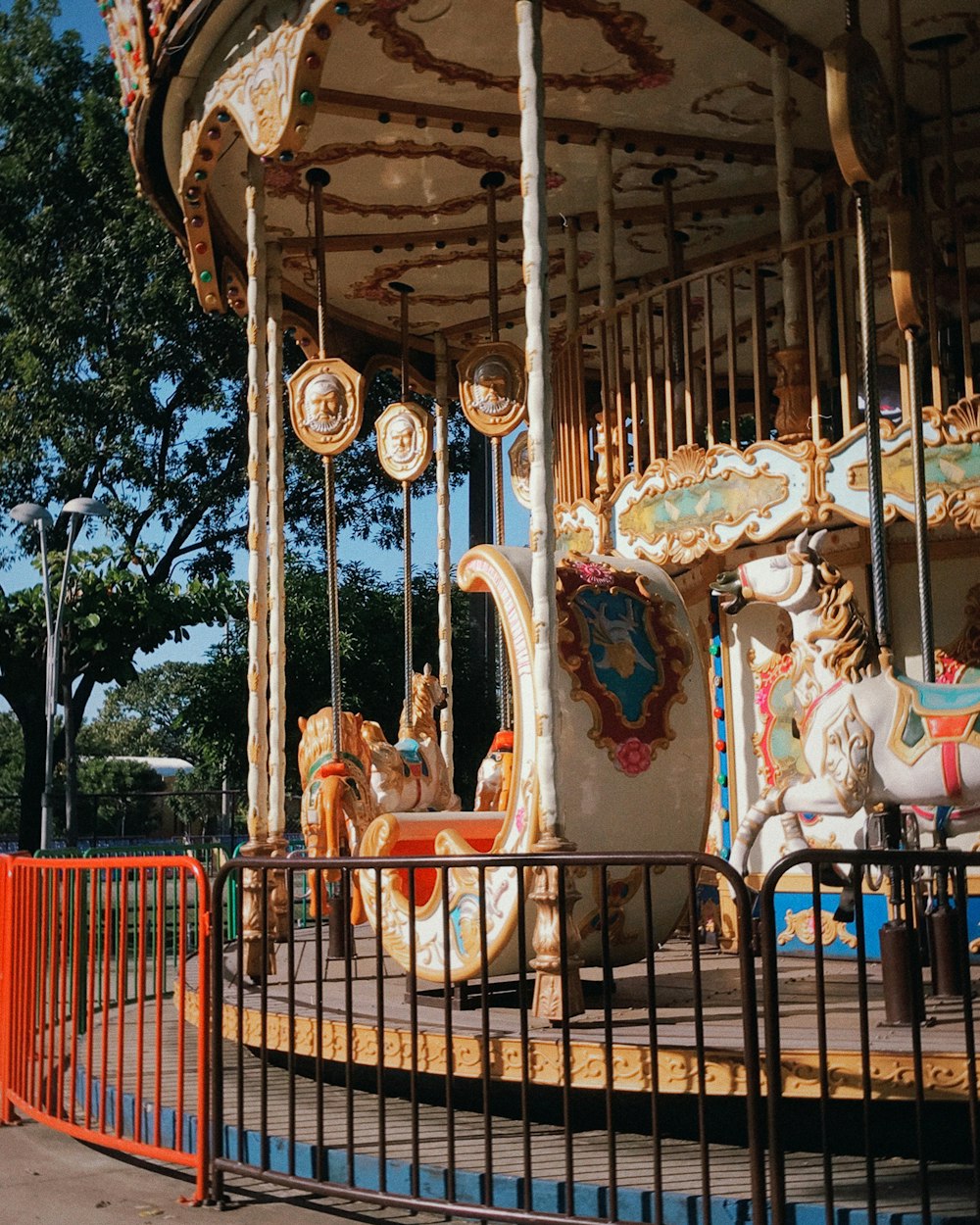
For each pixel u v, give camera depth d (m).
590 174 9.91
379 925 4.70
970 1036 3.88
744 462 7.62
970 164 9.57
